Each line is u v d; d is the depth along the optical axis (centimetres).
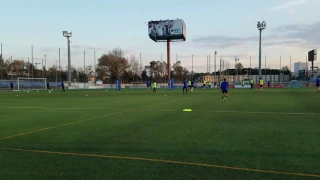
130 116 1344
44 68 8112
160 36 6662
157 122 1137
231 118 1239
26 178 493
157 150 679
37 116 1377
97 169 538
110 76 9594
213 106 1816
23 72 8500
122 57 9656
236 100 2355
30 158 619
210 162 577
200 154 638
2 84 5834
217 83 7475
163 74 10244
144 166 554
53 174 512
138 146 722
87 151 677
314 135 847
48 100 2591
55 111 1605
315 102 2066
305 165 552
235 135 855
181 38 6875
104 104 2069
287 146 708
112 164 569
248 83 6931
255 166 548
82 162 585
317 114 1354
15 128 1021
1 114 1470
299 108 1639
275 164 559
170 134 880
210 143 748
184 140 789
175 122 1132
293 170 523
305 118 1220
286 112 1446
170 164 566
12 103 2231
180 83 7531
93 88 6719
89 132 930
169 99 2570
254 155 626
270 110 1546
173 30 6575
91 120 1217
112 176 498
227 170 525
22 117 1341
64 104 2102
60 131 953
